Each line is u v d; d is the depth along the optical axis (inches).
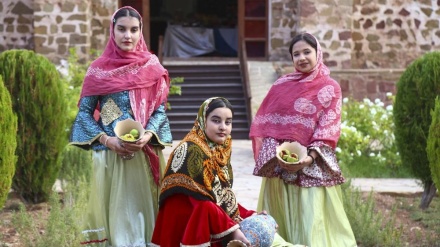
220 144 211.6
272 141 243.9
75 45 668.1
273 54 705.0
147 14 700.7
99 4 690.2
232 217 213.6
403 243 284.4
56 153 347.9
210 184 206.8
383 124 508.7
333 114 243.0
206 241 201.2
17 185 347.9
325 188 243.1
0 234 283.0
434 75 348.2
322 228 238.7
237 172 442.9
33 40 687.7
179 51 748.6
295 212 243.0
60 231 266.2
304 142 242.2
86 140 235.8
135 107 237.8
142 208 237.0
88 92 239.0
